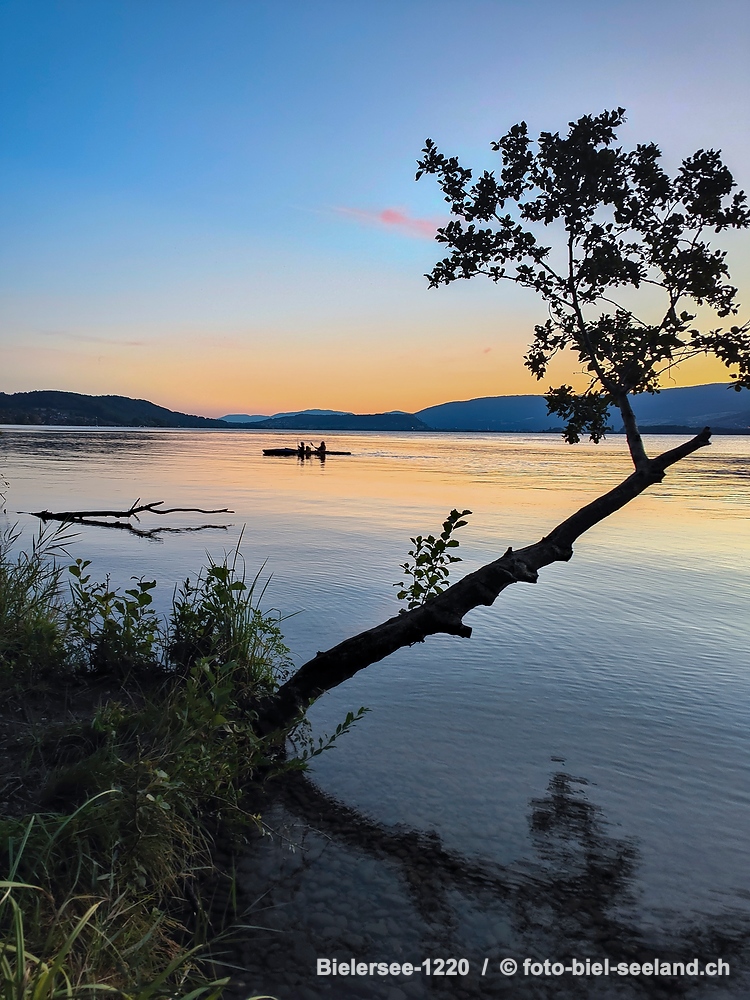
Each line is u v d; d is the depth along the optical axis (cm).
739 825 491
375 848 453
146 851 372
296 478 4116
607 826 486
